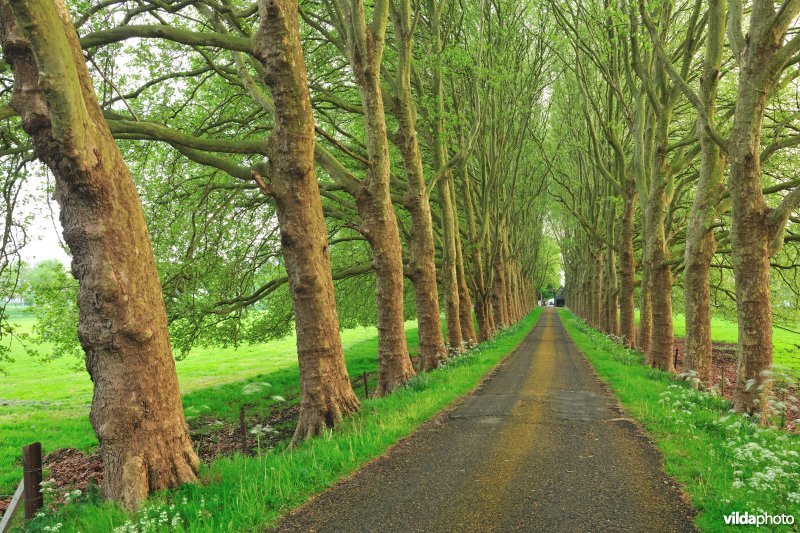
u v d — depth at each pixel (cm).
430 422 878
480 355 1852
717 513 443
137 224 562
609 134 1964
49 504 613
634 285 2302
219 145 927
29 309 1195
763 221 928
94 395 544
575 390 1204
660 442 697
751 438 670
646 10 1118
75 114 487
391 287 1223
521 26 2078
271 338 1991
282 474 568
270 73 799
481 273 2378
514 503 496
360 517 474
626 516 457
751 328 924
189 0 931
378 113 1155
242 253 1622
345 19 1142
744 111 931
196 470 579
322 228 870
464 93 2055
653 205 1631
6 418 1908
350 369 2738
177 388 591
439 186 1839
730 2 976
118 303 533
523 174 3234
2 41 507
